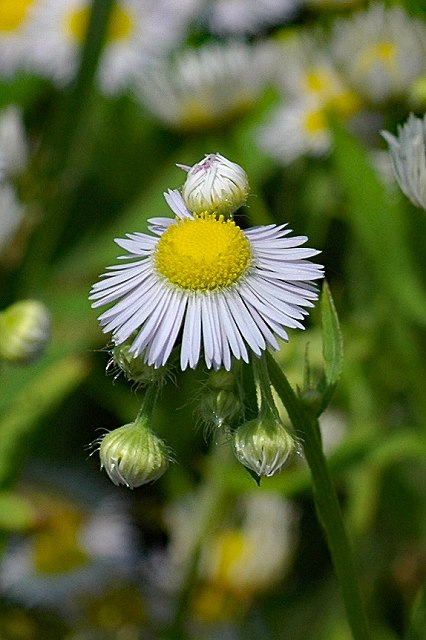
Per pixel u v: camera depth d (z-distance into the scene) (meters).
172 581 0.31
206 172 0.23
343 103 0.32
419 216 0.28
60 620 0.31
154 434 0.23
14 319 0.28
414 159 0.24
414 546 0.30
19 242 0.33
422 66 0.30
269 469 0.22
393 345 0.30
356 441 0.28
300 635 0.30
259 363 0.22
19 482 0.33
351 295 0.31
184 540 0.31
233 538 0.31
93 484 0.33
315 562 0.31
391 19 0.30
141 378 0.22
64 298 0.32
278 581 0.31
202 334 0.22
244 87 0.33
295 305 0.22
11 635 0.31
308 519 0.31
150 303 0.22
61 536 0.32
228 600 0.31
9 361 0.28
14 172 0.33
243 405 0.22
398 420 0.30
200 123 0.33
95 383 0.32
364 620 0.24
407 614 0.30
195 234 0.22
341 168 0.29
